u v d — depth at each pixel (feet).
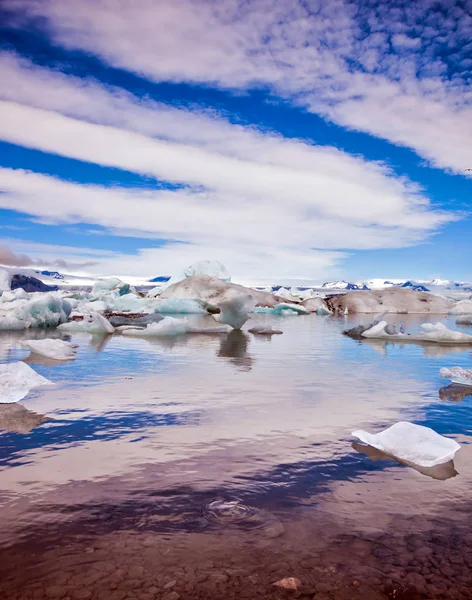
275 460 8.56
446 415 12.09
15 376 15.24
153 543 5.59
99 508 6.53
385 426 11.00
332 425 11.00
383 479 7.73
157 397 13.87
